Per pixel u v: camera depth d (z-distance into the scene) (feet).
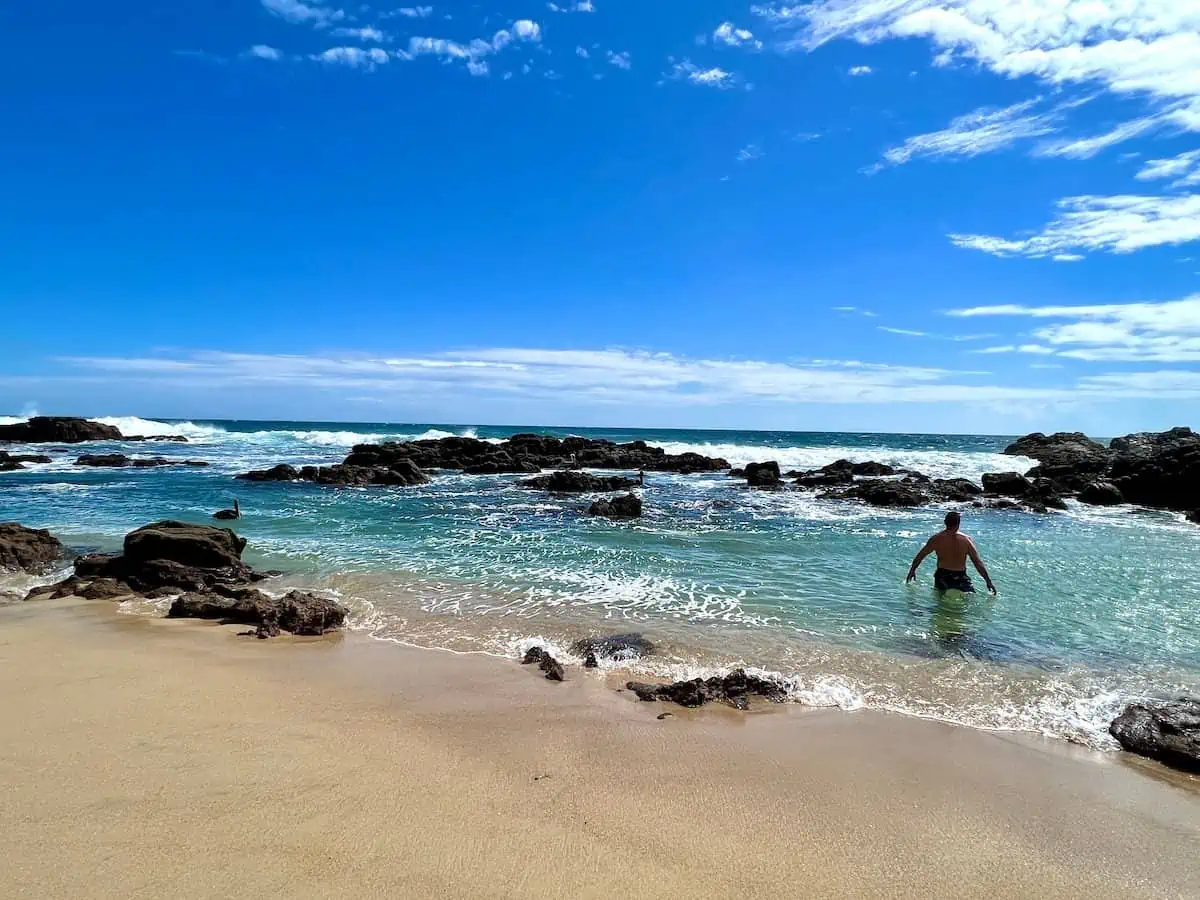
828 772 19.35
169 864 13.85
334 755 19.30
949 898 14.03
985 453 183.93
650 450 160.86
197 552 43.70
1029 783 19.07
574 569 46.96
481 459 140.15
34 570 45.98
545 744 20.65
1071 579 45.06
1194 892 14.44
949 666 28.58
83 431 197.98
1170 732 21.44
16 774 17.44
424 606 37.32
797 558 51.60
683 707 24.07
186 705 22.68
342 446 196.03
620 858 14.87
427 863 14.32
